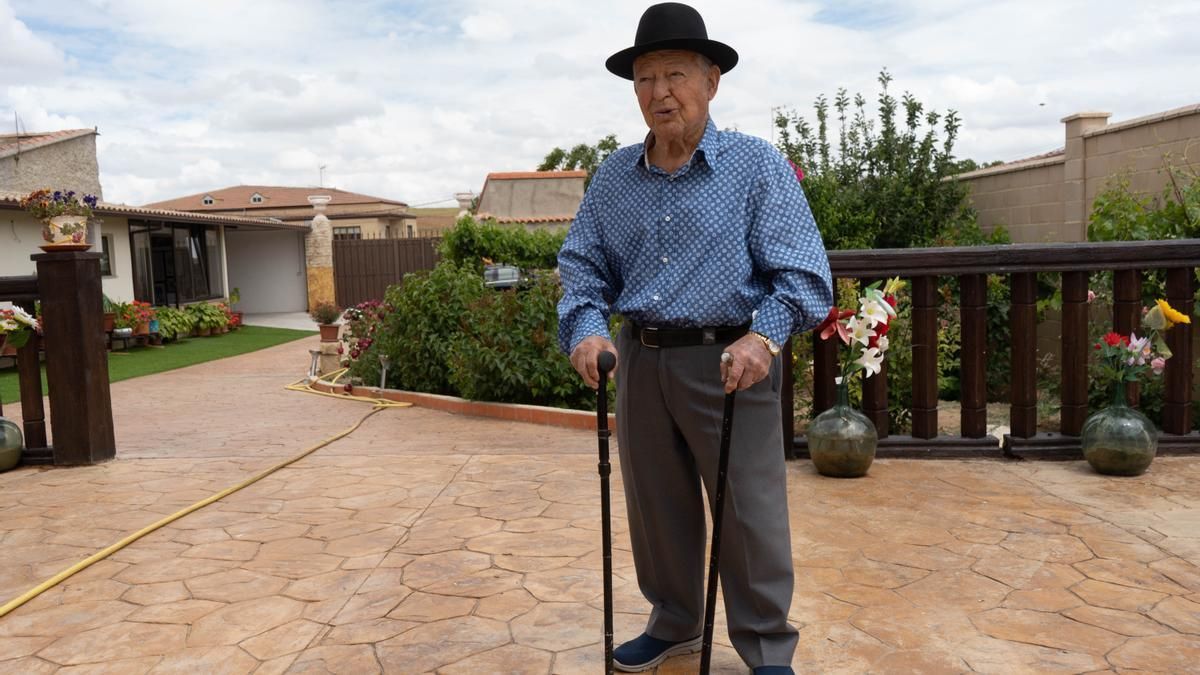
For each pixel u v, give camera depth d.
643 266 2.23
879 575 3.01
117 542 3.58
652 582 2.47
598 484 4.33
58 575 3.20
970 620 2.64
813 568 3.08
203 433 6.50
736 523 2.22
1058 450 4.58
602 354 2.05
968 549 3.24
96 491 4.47
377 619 2.76
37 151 18.09
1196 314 5.30
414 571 3.17
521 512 3.88
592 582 3.02
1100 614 2.66
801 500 3.91
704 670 2.14
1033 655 2.41
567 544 3.43
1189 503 3.75
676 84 2.10
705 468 2.27
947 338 6.64
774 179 2.15
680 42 2.06
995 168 11.02
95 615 2.86
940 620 2.64
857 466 4.23
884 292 4.39
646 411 2.30
